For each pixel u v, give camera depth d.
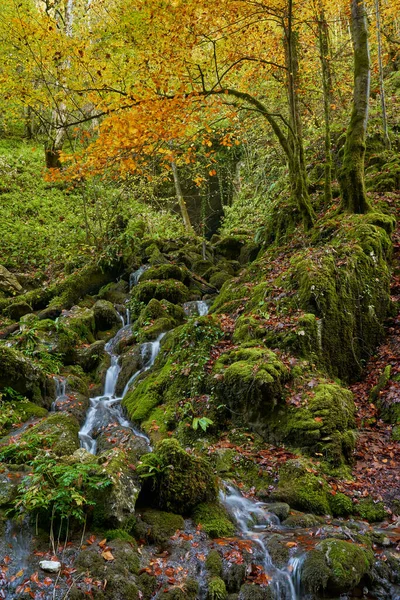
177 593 3.69
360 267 7.98
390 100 15.93
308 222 10.37
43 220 15.88
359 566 3.97
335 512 5.06
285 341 6.99
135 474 4.88
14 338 8.90
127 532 4.31
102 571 3.73
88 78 11.31
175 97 7.96
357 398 6.79
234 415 6.46
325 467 5.51
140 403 7.40
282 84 14.71
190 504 4.79
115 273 12.93
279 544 4.28
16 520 4.17
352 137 9.78
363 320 7.70
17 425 6.60
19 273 13.46
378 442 5.96
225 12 9.69
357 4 9.80
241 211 18.19
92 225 15.97
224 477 5.55
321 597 3.85
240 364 6.57
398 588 3.95
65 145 19.30
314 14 11.60
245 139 17.84
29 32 11.16
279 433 6.01
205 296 11.60
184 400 6.98
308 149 15.12
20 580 3.64
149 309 10.14
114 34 10.06
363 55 9.79
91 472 4.55
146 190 18.09
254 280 9.78
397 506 5.02
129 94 8.02
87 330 10.02
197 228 20.69
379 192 10.65
